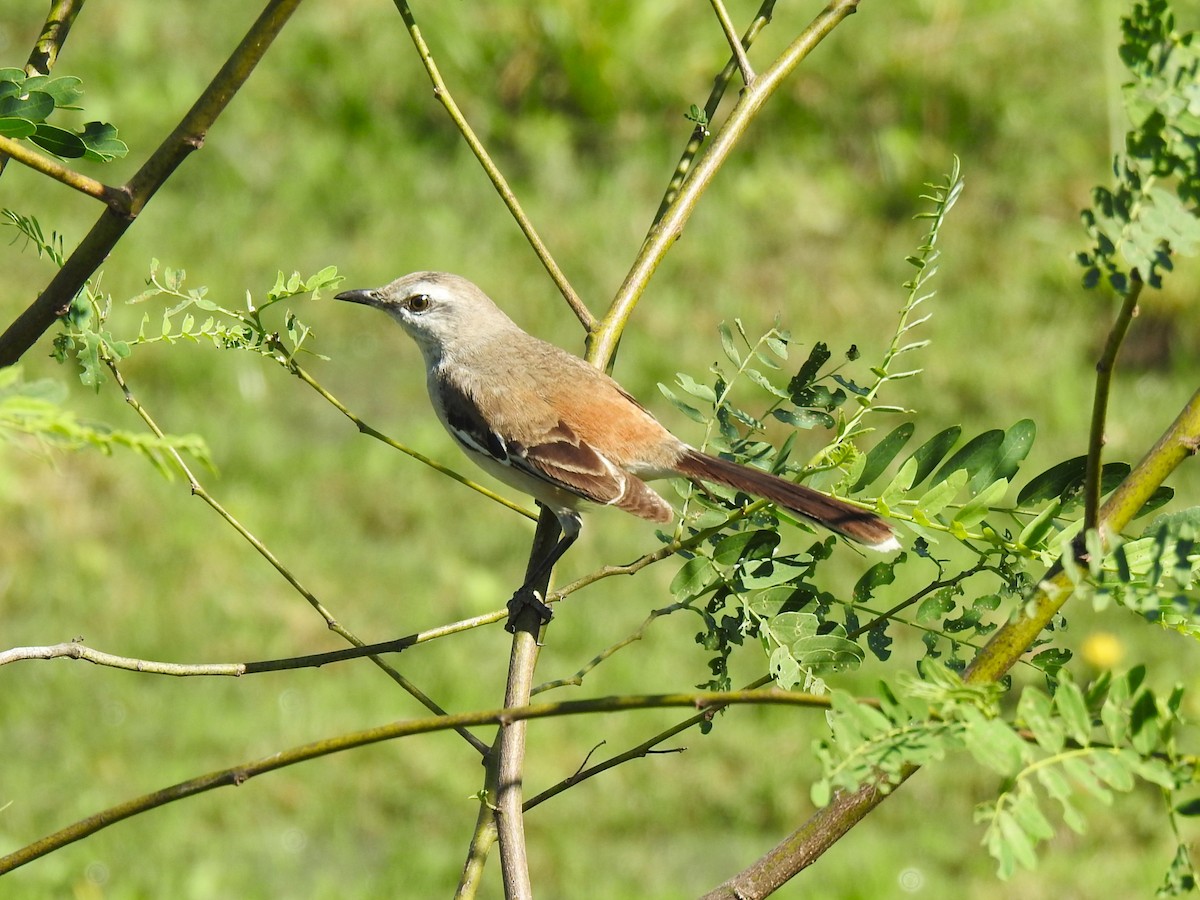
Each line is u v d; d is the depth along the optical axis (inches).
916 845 466.6
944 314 670.5
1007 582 181.6
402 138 749.9
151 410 615.8
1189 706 484.4
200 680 521.7
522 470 303.7
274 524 577.9
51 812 469.1
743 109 247.9
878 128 745.6
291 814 482.0
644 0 768.3
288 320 221.9
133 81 753.0
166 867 456.1
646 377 634.8
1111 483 183.9
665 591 556.1
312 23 781.9
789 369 636.1
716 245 698.2
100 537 564.7
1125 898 441.1
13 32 767.1
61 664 522.3
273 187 722.2
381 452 612.4
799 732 509.4
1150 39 123.2
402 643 209.8
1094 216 124.0
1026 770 120.6
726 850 477.7
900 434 193.2
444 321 328.2
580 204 725.9
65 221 689.6
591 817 483.5
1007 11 776.3
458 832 480.7
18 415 107.5
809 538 551.8
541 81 762.2
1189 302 651.5
